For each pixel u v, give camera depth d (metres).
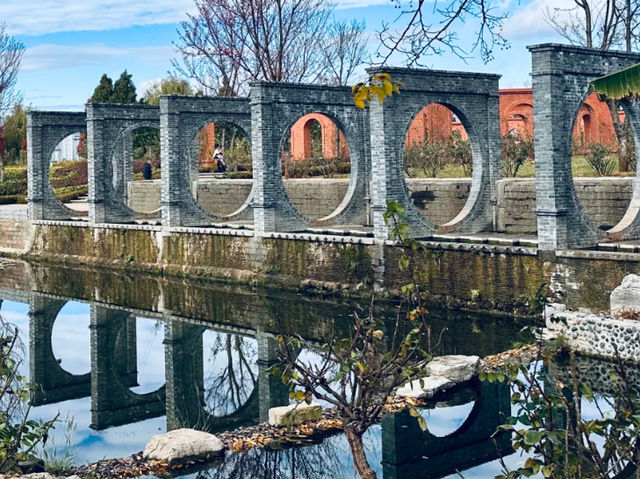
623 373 9.45
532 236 27.09
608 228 25.66
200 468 13.91
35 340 24.84
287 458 14.23
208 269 32.22
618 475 11.71
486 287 23.84
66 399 19.19
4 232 42.81
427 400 16.70
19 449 14.76
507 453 14.29
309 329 23.78
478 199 28.27
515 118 42.81
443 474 13.48
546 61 22.09
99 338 24.86
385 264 26.38
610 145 35.50
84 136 67.19
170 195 34.06
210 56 46.06
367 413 10.04
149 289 31.55
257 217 30.30
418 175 37.16
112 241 36.88
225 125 50.38
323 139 45.50
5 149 70.50
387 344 21.20
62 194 50.62
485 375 9.77
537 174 22.48
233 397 18.53
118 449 15.46
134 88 65.25
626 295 19.34
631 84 13.50
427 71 26.77
